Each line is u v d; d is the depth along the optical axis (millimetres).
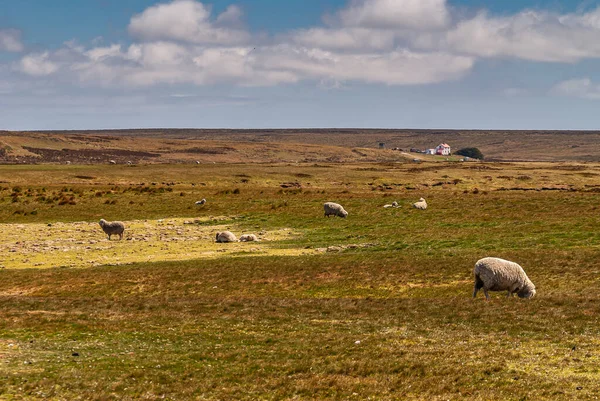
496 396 18109
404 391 19109
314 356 23438
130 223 73312
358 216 74312
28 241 61281
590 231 54312
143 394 19391
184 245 58656
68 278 43219
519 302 30938
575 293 33219
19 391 19328
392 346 24297
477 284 33375
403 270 41812
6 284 42031
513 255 44406
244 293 38781
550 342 23562
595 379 19000
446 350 23219
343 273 42094
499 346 23438
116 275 43719
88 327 28766
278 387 19953
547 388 18453
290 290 39000
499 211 72375
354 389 19484
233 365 22594
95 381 20531
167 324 29438
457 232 59344
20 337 26859
